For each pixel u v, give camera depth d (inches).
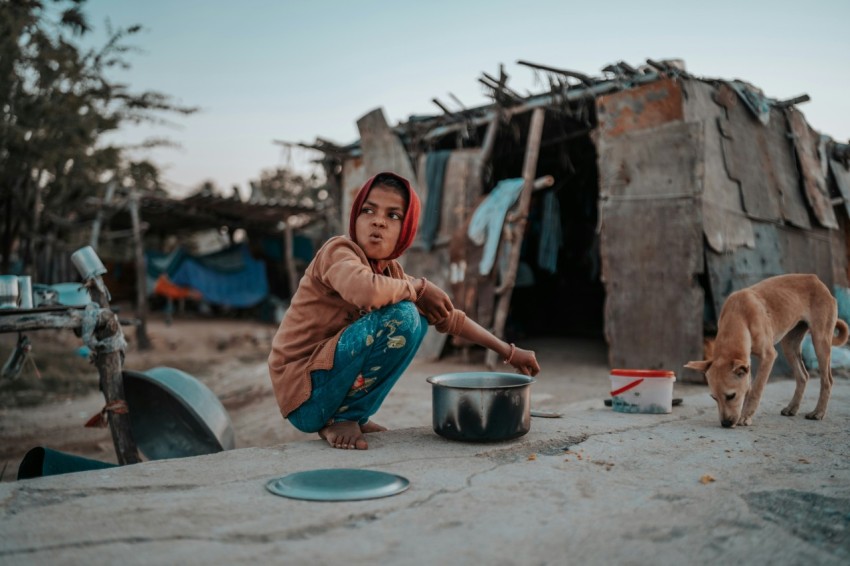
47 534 72.6
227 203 642.8
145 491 89.0
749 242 313.3
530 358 126.4
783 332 158.7
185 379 175.9
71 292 300.5
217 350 569.9
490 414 114.0
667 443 123.2
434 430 123.2
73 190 584.7
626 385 164.1
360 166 437.4
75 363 466.9
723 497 88.6
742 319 151.5
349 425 115.8
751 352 152.4
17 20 500.7
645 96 309.3
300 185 1119.0
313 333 114.5
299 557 66.9
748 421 147.4
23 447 247.8
